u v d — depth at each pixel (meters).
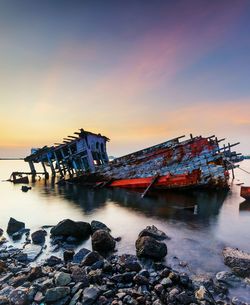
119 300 6.09
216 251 9.95
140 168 25.11
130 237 11.79
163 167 23.62
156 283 7.03
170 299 6.15
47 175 42.53
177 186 22.80
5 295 6.22
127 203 19.56
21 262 8.95
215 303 6.21
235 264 8.45
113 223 14.17
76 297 6.12
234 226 13.37
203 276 7.75
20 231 12.71
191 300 6.08
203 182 22.27
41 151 38.28
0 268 7.85
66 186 31.66
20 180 38.88
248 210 16.97
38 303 5.99
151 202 19.70
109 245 10.06
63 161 33.25
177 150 23.12
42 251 10.13
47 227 13.77
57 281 6.70
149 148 24.73
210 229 12.84
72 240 11.12
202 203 19.22
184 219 14.78
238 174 52.41
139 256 9.17
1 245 10.98
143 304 6.02
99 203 19.98
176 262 8.87
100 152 33.75
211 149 22.52
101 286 6.73
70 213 17.05
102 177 28.25
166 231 12.54
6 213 17.52
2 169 95.19
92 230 12.29
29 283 6.82
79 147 29.97
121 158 26.73
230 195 22.55
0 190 29.84
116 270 7.80
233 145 23.08
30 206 19.91
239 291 6.91
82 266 8.10
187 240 11.20
